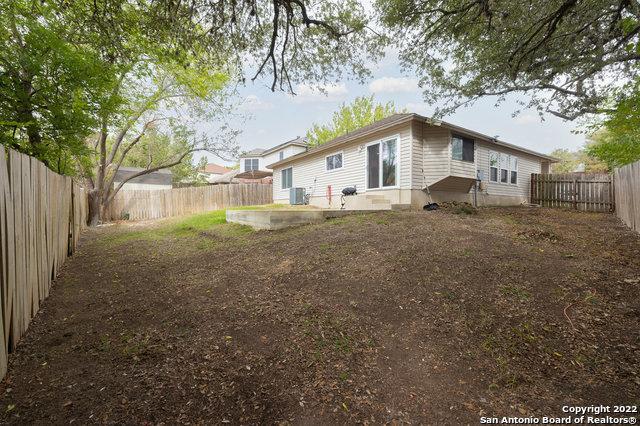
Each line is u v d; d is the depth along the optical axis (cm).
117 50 565
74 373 228
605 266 412
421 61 638
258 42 570
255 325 302
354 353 258
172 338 280
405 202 1034
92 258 609
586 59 559
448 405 206
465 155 1125
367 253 491
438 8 505
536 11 488
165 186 2908
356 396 212
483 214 912
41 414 185
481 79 673
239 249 611
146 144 2019
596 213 1027
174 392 209
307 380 226
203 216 1219
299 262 482
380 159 1127
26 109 541
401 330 292
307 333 285
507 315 307
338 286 386
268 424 186
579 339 270
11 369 231
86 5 504
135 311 344
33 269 323
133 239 838
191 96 1443
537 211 1091
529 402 207
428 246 504
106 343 271
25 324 288
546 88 708
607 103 776
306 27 534
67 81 557
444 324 298
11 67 510
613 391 212
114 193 1609
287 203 1709
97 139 1510
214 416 190
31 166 318
